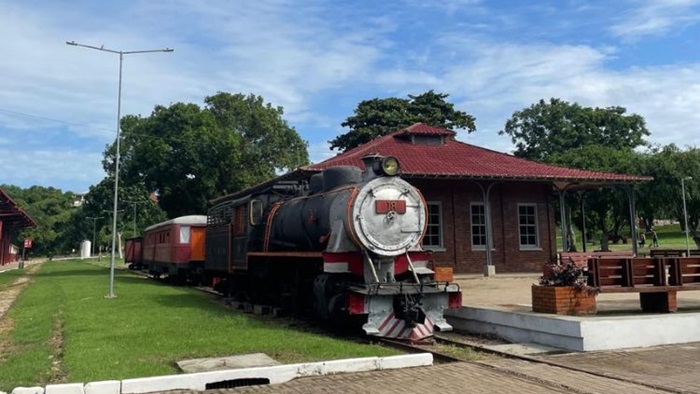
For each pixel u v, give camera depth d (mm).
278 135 40531
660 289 9875
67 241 84938
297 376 6961
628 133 48688
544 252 22500
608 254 17844
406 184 11000
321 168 17984
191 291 21016
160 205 37312
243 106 39562
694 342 8883
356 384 6543
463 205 21609
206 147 35156
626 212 34594
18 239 79625
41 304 15773
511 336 9688
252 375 6773
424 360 7594
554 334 8758
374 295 9914
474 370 7195
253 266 14969
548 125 50375
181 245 23891
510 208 22312
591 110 49594
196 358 7957
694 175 31031
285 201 14375
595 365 7336
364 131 41500
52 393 6094
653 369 7082
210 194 35781
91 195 58312
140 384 6371
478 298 13008
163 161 34781
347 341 9570
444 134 23328
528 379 6652
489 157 22297
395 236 10695
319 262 11500
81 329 10461
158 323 11188
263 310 13812
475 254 21484
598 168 35438
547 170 21141
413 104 44562
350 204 10453
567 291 9500
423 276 11031
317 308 11211
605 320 8477
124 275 31594
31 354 8484
